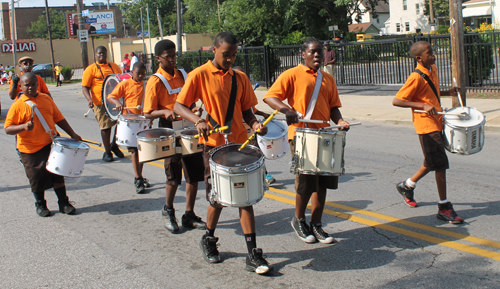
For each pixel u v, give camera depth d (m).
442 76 15.47
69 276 4.15
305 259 4.29
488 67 13.45
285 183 6.83
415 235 4.69
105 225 5.43
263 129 3.97
